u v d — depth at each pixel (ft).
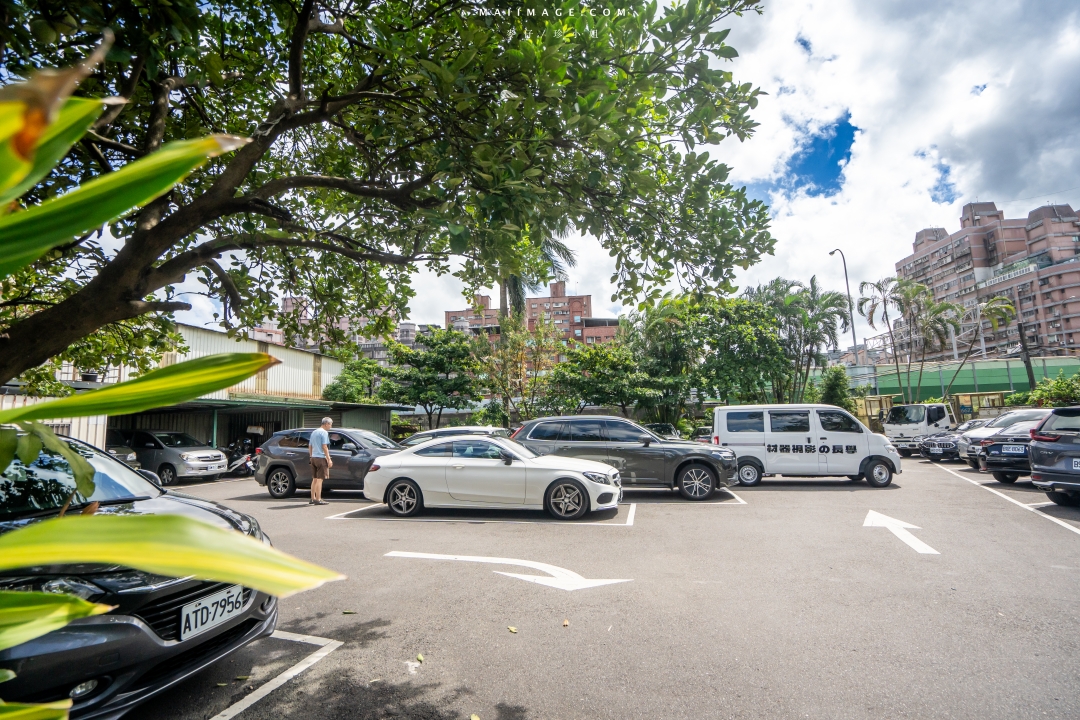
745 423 40.50
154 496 12.60
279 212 11.91
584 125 11.62
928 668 11.93
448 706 10.68
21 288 16.38
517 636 13.73
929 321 100.01
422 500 29.66
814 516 27.73
